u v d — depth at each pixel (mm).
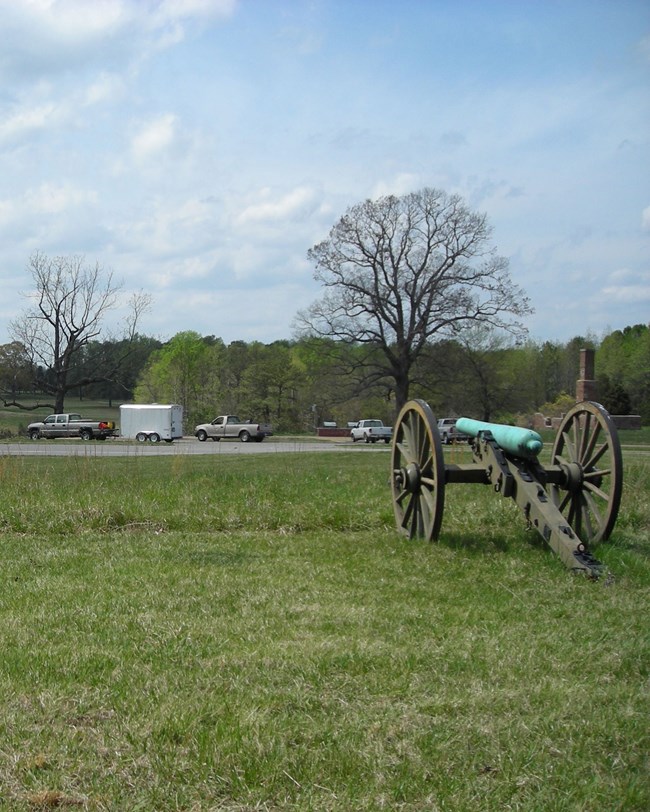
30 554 8781
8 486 12461
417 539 9305
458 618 6113
